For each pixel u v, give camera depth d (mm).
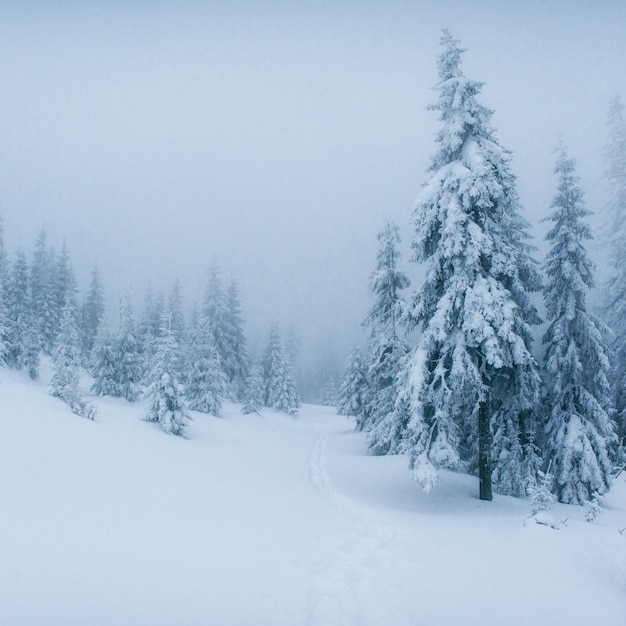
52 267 52594
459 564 8523
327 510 12539
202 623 5496
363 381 41969
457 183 14516
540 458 16500
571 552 9445
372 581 7336
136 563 6883
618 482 20953
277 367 53656
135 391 36188
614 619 6457
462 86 14773
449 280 14938
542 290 17781
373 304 26516
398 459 21500
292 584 7000
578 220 17109
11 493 8891
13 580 5734
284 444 28734
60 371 26734
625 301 22656
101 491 10469
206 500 11594
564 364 16781
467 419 17000
